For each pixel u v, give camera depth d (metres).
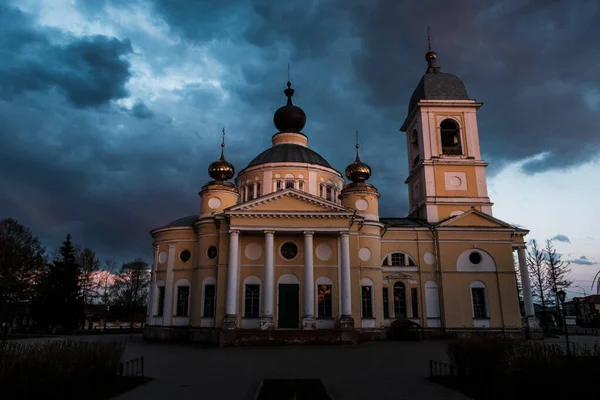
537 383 12.91
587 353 18.86
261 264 35.94
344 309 33.88
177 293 38.94
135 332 56.19
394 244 41.03
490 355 15.36
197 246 38.47
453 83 47.16
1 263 46.25
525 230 42.59
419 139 46.28
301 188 43.47
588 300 76.38
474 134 45.66
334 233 35.69
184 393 14.59
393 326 37.72
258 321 34.72
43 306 50.72
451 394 14.36
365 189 40.25
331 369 20.23
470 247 40.78
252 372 19.42
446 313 39.09
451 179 44.38
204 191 39.94
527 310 40.50
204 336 35.28
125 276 85.00
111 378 16.02
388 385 16.00
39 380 12.20
